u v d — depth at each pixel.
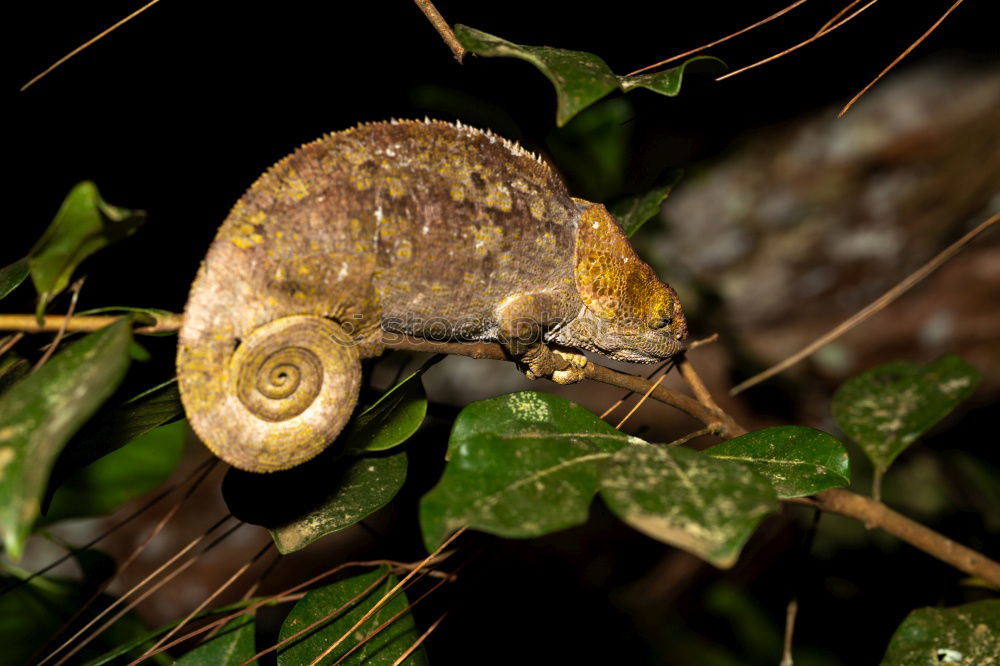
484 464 0.74
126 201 1.34
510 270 0.82
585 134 1.10
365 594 0.83
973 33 1.87
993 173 1.72
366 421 0.81
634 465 0.75
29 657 0.92
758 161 2.00
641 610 1.50
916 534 0.87
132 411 0.79
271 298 0.78
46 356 0.75
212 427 0.77
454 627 1.49
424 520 0.73
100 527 1.72
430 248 0.80
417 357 1.54
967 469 1.35
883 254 1.84
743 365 1.76
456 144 0.81
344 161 0.79
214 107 1.34
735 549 0.72
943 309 1.76
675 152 2.02
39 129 1.25
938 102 1.83
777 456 0.80
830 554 1.38
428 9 0.80
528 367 0.85
